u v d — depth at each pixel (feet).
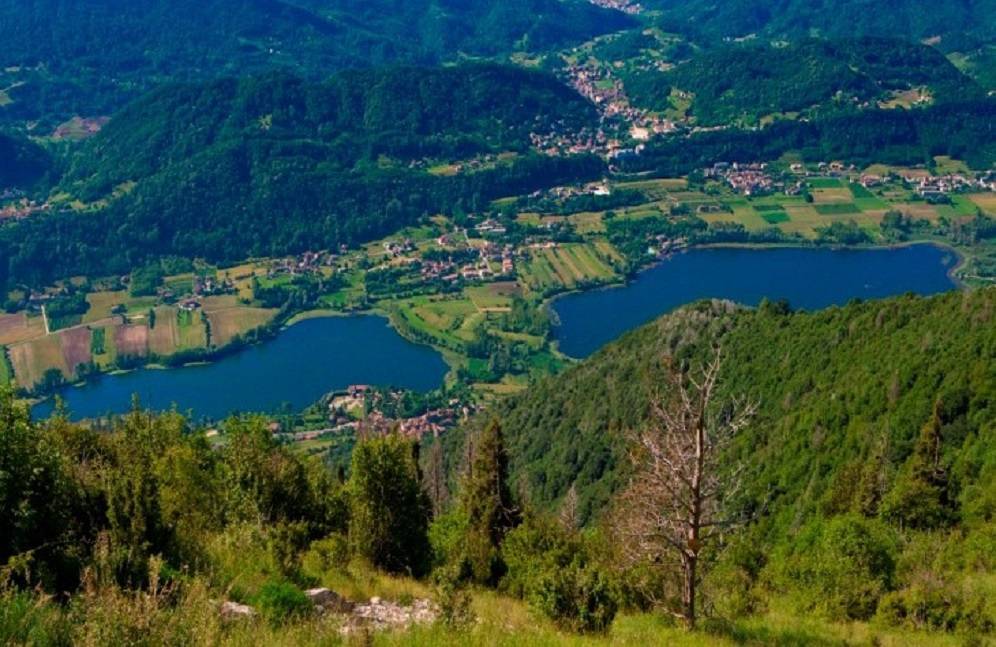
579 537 108.17
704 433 66.74
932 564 116.88
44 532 56.29
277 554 73.41
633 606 78.74
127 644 41.42
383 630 53.62
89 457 97.30
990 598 89.25
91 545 58.18
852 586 94.58
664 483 67.56
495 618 65.10
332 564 82.89
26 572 48.67
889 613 88.63
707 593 88.38
